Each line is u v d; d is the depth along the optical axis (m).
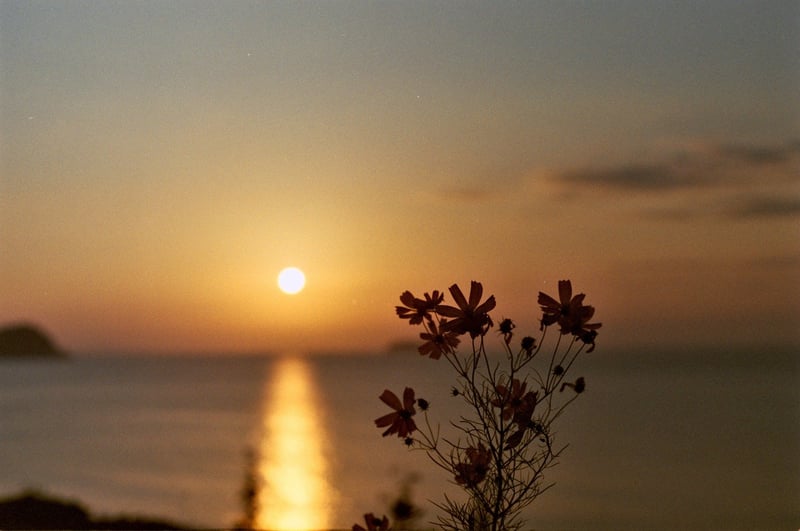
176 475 30.80
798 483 28.61
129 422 55.66
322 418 54.91
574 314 1.99
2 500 12.23
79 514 11.80
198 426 51.38
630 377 101.31
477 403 2.03
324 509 19.00
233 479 28.48
